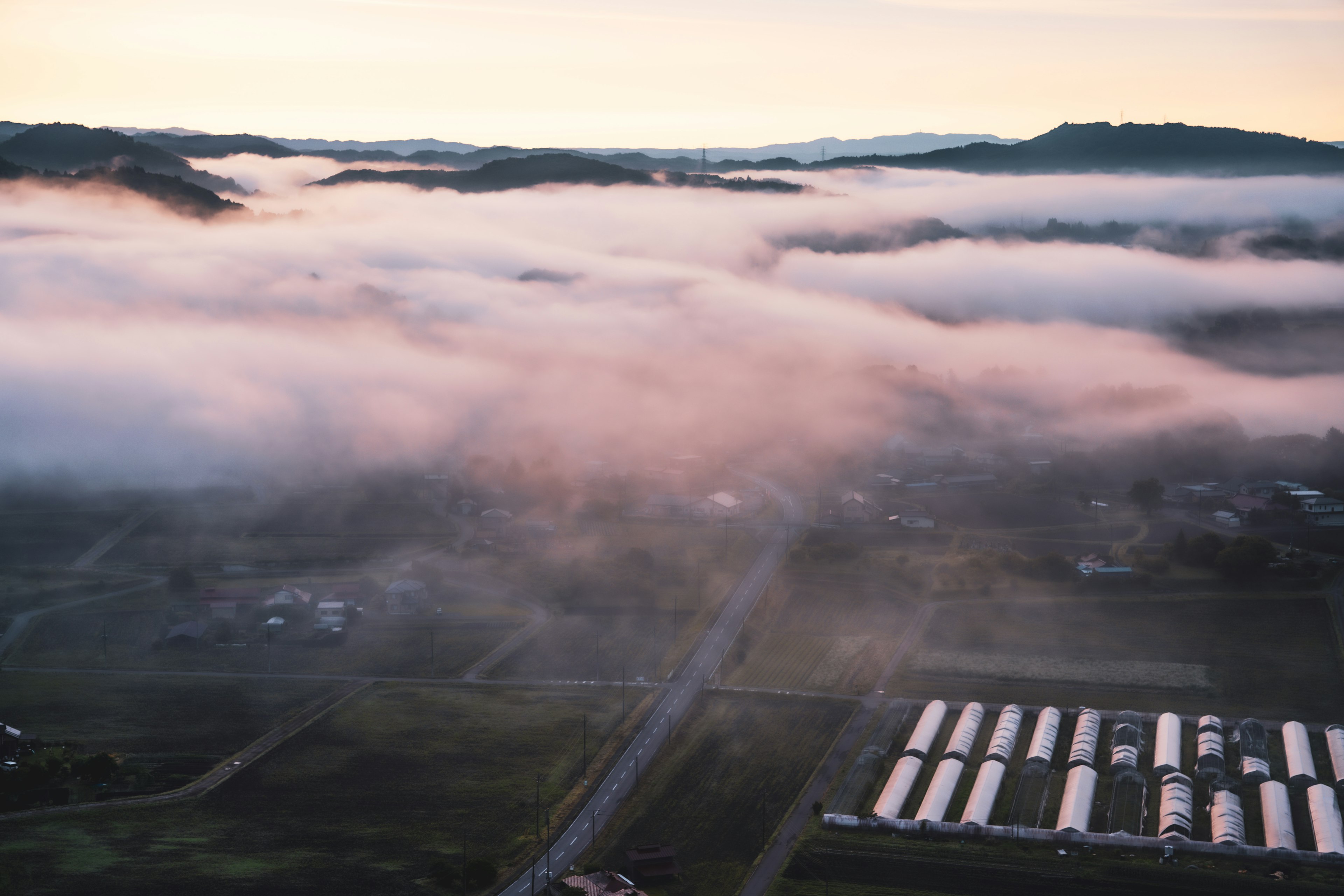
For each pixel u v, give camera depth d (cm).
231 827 13812
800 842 13362
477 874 12488
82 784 15025
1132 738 15588
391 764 15625
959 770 14962
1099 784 14650
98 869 12644
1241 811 13950
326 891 12288
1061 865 12812
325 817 14075
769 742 16238
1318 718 16762
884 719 16838
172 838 13488
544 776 15238
